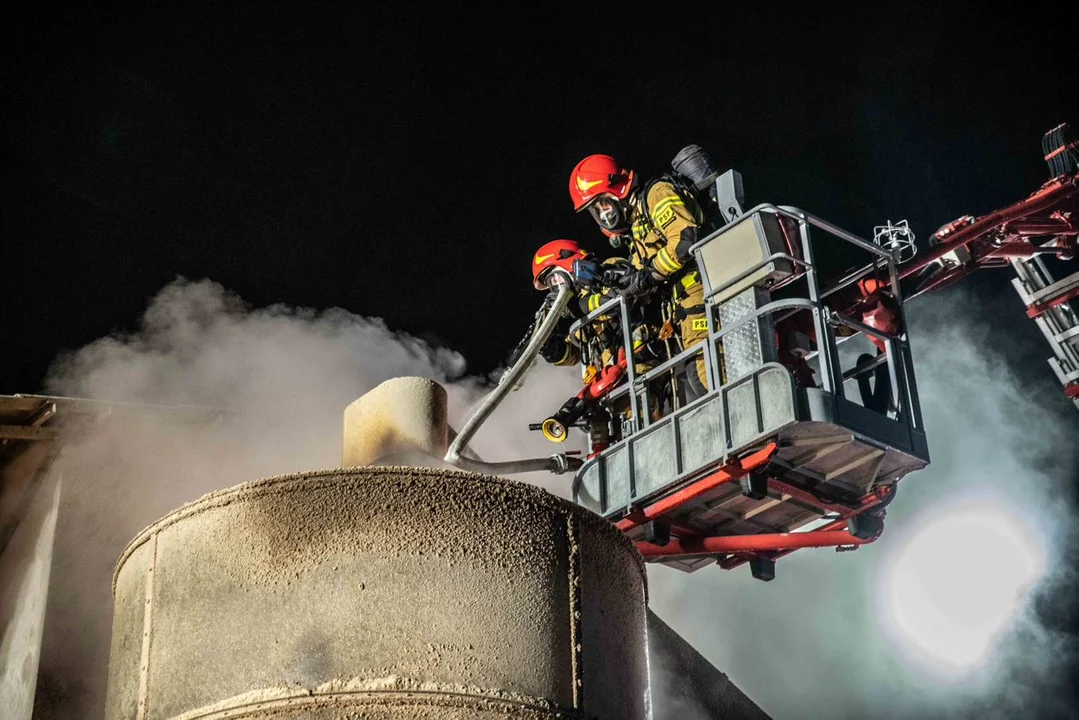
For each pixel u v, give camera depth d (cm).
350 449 646
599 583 533
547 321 728
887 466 690
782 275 671
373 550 496
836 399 648
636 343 735
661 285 732
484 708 479
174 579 516
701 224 717
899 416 685
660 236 711
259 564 499
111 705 526
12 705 707
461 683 480
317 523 501
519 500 520
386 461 619
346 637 481
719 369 685
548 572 514
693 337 712
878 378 714
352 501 504
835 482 694
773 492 699
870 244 715
